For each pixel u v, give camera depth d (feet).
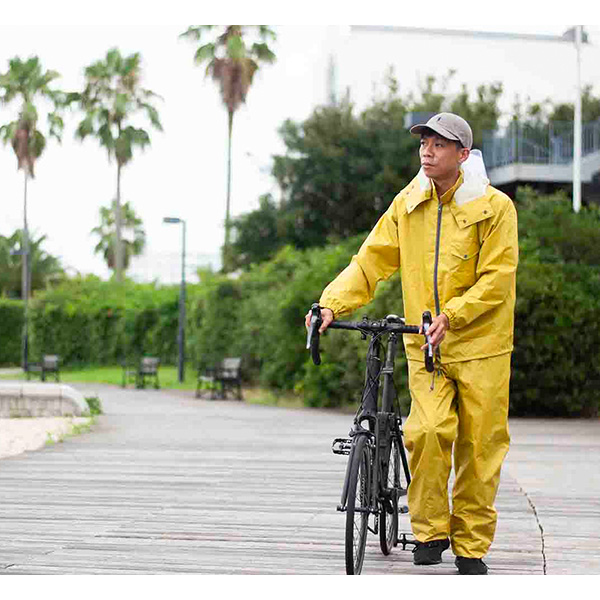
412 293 19.30
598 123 112.47
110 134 200.85
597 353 61.93
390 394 19.62
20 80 219.20
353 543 18.22
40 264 266.16
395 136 131.95
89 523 24.18
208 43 169.78
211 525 23.91
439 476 18.95
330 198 132.05
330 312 19.10
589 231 66.08
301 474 33.22
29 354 156.97
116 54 203.51
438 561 19.33
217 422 56.70
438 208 19.08
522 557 20.75
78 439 45.47
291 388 79.71
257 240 134.82
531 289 61.11
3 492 29.09
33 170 216.33
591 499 28.32
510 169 111.24
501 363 18.88
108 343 149.48
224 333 102.73
